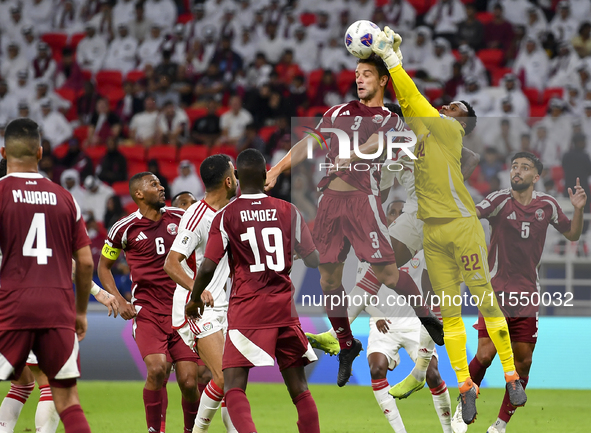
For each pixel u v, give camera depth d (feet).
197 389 49.14
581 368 78.28
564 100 126.41
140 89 138.00
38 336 35.50
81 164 125.80
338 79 139.03
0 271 35.47
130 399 73.41
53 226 36.01
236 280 39.04
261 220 38.81
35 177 36.40
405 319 51.37
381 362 50.47
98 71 150.51
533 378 78.79
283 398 74.69
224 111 135.03
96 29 154.20
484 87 130.31
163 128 132.77
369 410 67.36
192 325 45.60
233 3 149.48
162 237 50.70
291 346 39.24
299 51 142.41
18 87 147.54
